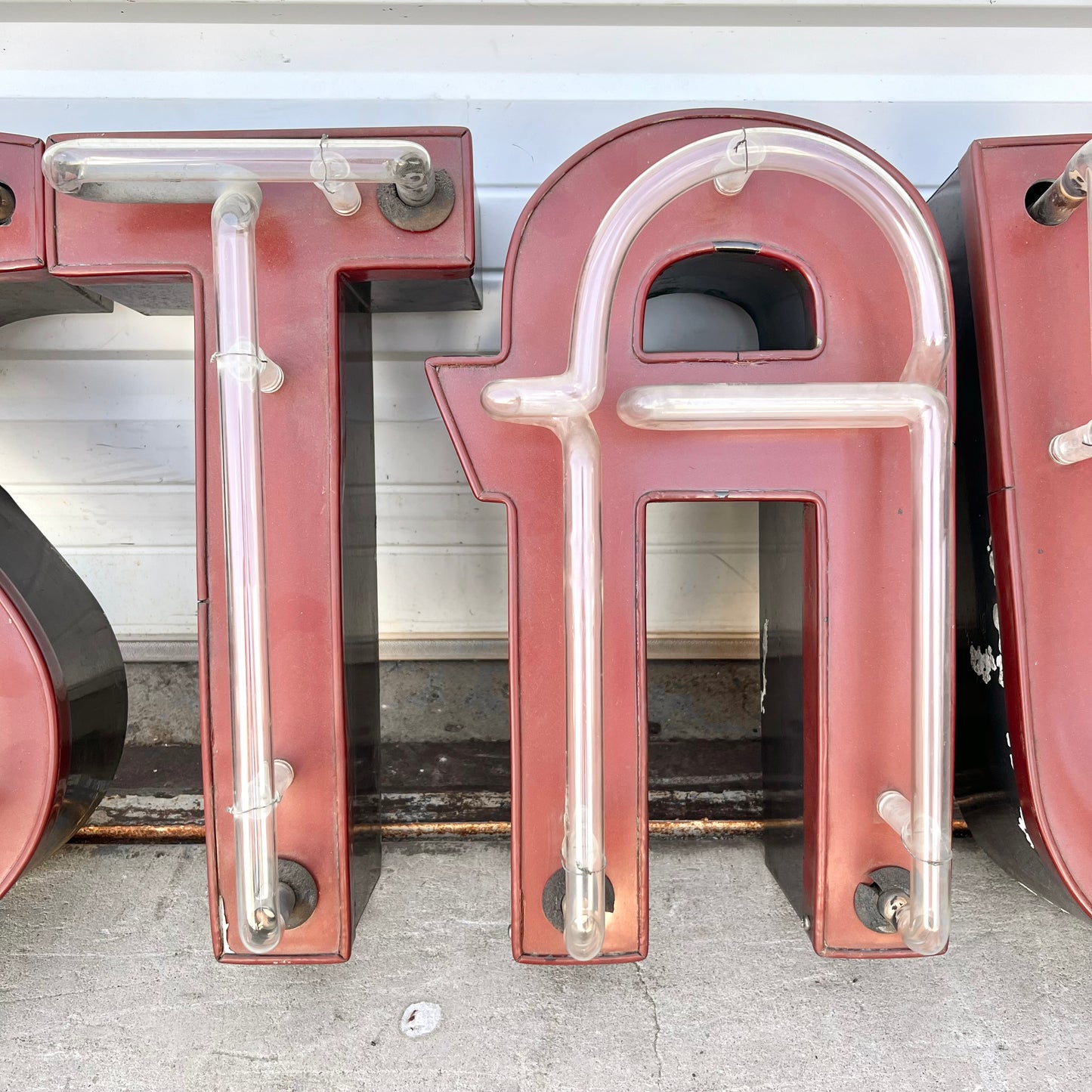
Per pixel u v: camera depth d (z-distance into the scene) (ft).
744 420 1.73
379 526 3.07
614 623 1.99
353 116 2.63
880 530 1.97
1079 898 1.96
